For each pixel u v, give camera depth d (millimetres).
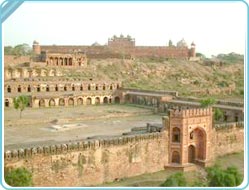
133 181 80438
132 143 83312
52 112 150500
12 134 110312
